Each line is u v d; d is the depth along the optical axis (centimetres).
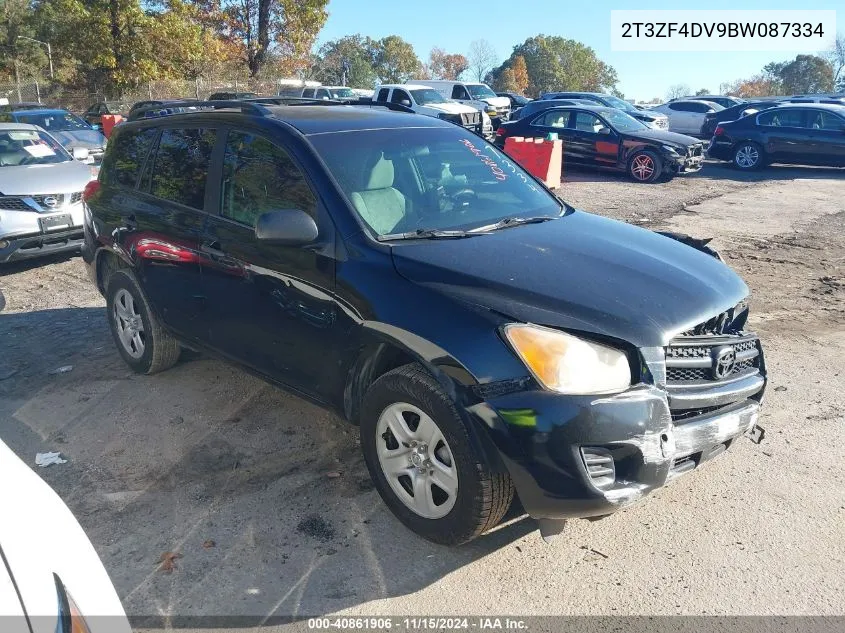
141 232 462
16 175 833
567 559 314
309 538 329
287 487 370
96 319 644
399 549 321
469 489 290
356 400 352
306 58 4456
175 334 461
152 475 383
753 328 614
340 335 340
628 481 286
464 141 446
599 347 285
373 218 356
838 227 1039
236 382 499
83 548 181
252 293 385
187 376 510
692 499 357
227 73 4172
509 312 291
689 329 306
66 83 4044
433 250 336
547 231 376
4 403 475
